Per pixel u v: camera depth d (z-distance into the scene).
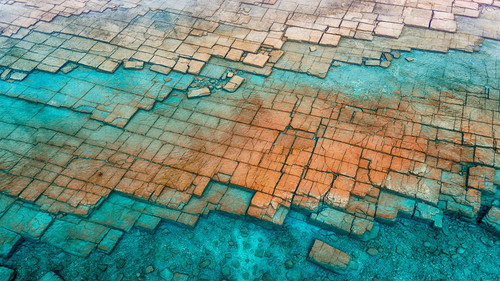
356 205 6.93
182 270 6.43
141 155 7.90
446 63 9.68
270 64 9.98
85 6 12.11
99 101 9.11
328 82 9.38
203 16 11.66
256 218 6.85
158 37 10.91
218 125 8.47
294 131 8.23
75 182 7.41
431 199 6.89
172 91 9.41
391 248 6.56
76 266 6.43
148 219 6.93
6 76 9.76
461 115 8.27
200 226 6.96
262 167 7.55
